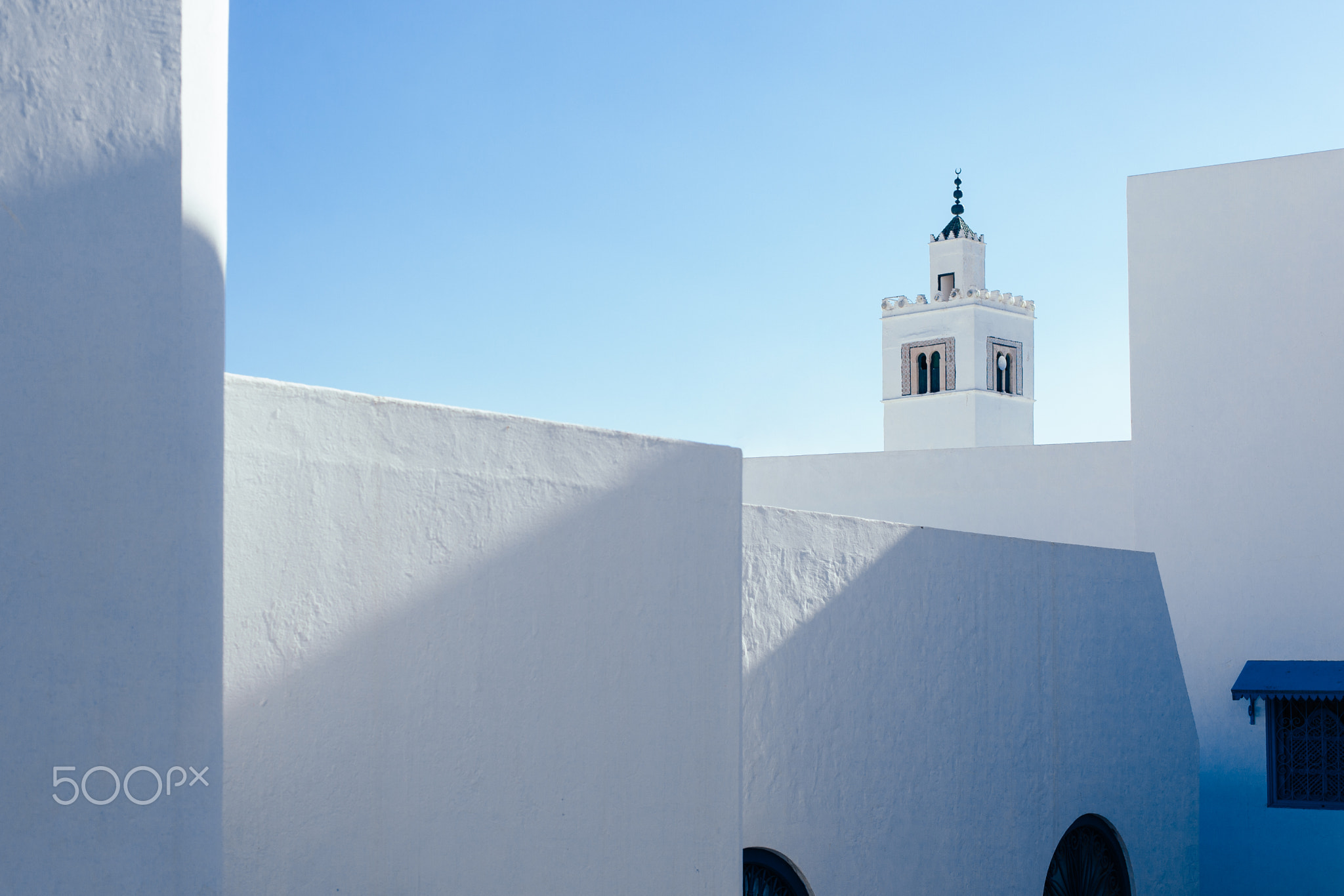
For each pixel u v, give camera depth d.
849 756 8.36
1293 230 13.47
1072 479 15.95
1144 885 11.21
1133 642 11.37
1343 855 12.23
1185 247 13.98
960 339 55.81
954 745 9.27
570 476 5.49
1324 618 12.88
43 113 2.79
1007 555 9.98
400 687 4.79
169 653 2.95
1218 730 13.05
